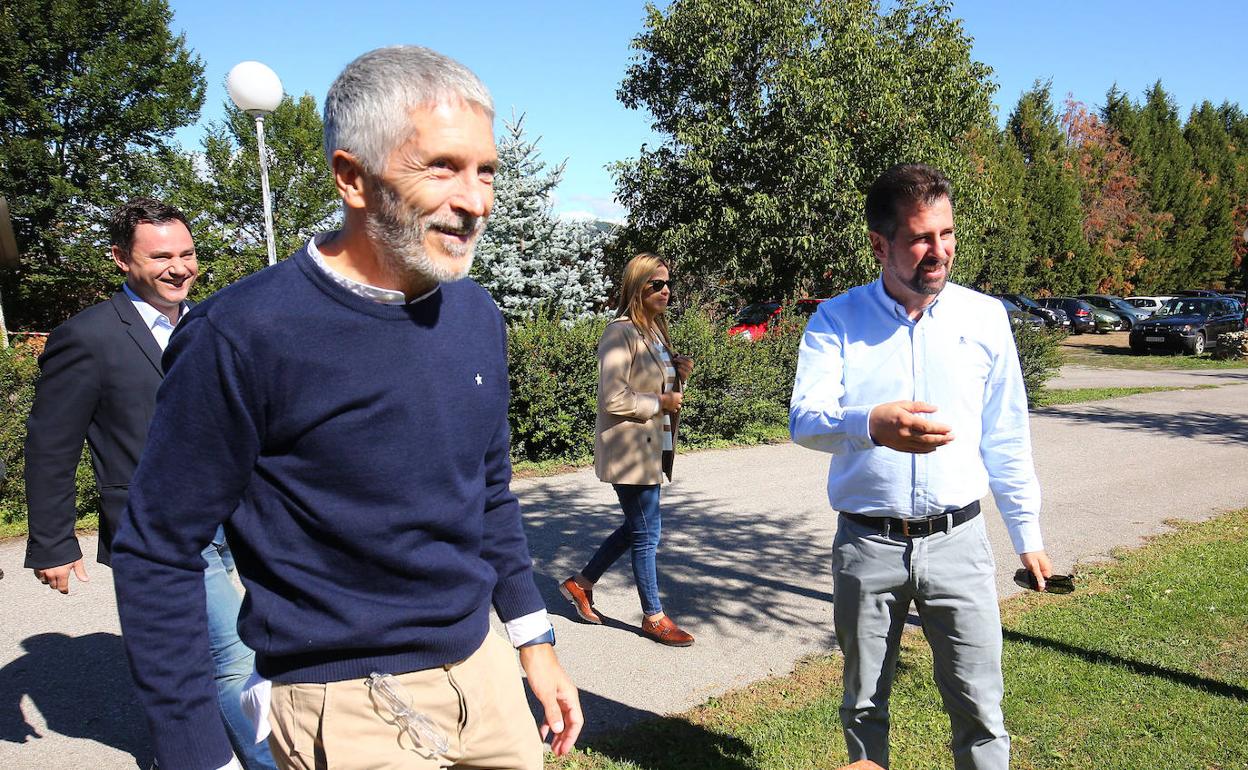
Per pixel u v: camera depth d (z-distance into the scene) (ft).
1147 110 176.86
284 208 82.02
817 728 10.68
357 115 4.28
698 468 28.68
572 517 21.94
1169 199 163.32
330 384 4.34
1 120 73.97
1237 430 35.99
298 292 4.34
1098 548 19.01
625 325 13.42
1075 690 11.57
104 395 9.02
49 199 72.95
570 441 28.94
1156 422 38.34
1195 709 11.02
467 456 4.95
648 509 13.64
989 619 7.66
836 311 8.18
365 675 4.68
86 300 80.69
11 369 21.43
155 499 4.33
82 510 21.54
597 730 10.87
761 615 15.16
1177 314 87.25
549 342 29.14
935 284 7.32
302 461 4.42
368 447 4.44
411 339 4.59
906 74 67.67
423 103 4.26
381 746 4.67
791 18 63.36
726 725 10.91
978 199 68.69
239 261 68.90
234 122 83.82
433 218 4.34
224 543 8.80
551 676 5.98
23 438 21.04
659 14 67.72
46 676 12.53
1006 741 7.79
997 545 19.30
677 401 13.70
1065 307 111.04
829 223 65.26
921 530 7.53
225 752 4.56
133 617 4.34
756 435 34.47
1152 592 15.60
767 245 65.57
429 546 4.78
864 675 7.92
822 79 61.87
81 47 75.51
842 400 8.01
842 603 7.97
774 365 37.29
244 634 4.73
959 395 7.62
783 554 18.90
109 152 79.92
